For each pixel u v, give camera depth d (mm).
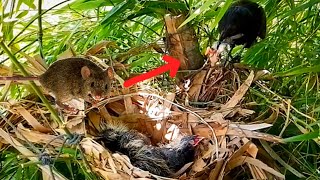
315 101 607
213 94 653
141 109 633
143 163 564
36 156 550
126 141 581
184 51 672
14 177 619
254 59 727
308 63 664
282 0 723
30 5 632
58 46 735
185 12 670
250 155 552
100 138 582
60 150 538
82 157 538
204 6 516
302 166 594
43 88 588
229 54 649
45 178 552
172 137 613
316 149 634
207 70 656
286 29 752
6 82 597
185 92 656
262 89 656
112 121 614
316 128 606
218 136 574
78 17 797
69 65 587
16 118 601
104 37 723
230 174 575
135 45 731
